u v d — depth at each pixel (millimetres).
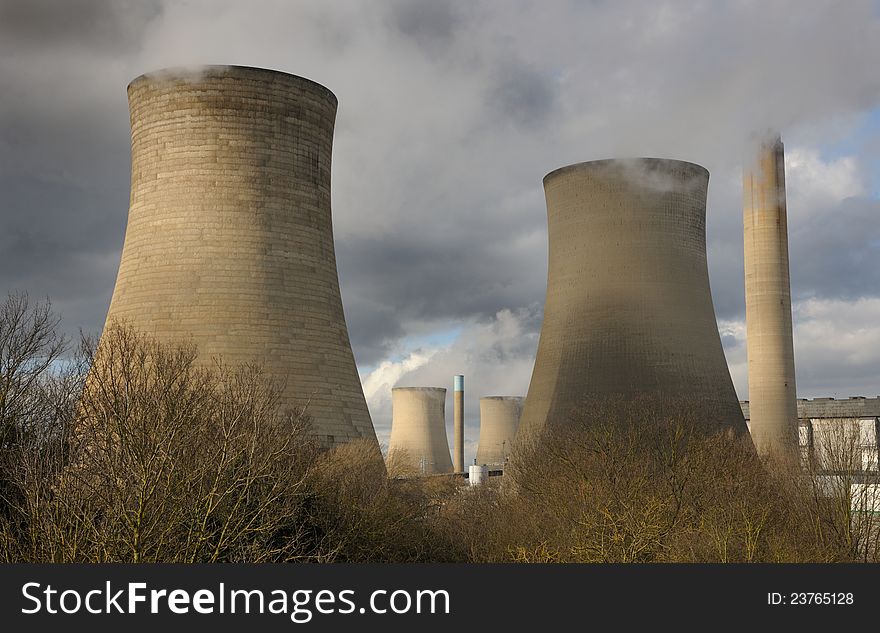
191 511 19750
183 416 21812
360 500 29031
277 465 24203
